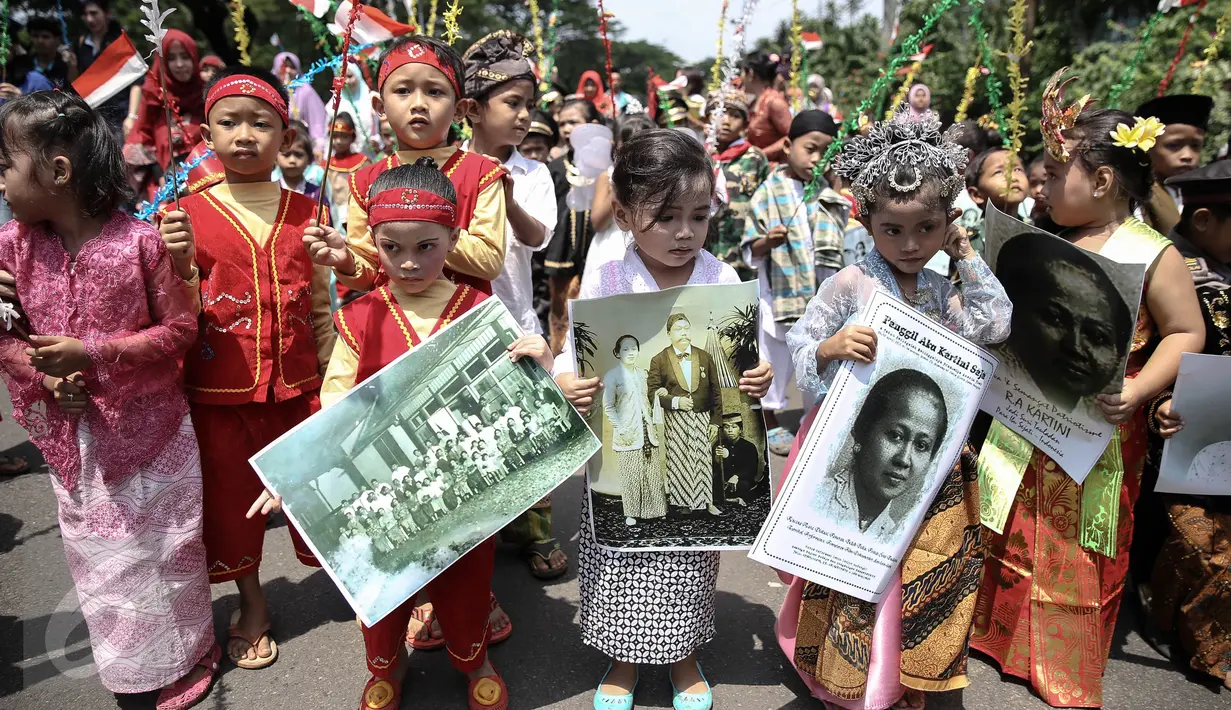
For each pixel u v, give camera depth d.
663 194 2.17
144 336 2.33
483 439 2.29
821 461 2.27
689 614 2.43
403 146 2.81
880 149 2.24
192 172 3.32
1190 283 2.50
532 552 3.35
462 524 2.26
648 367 2.33
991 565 2.80
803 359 2.40
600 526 2.36
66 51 6.52
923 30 3.90
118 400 2.32
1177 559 2.82
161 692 2.54
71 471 2.35
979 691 2.70
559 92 7.63
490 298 2.34
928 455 2.31
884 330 2.25
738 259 5.11
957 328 2.42
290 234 2.69
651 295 2.29
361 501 2.22
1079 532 2.59
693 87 7.43
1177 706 2.64
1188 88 6.12
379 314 2.41
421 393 2.28
